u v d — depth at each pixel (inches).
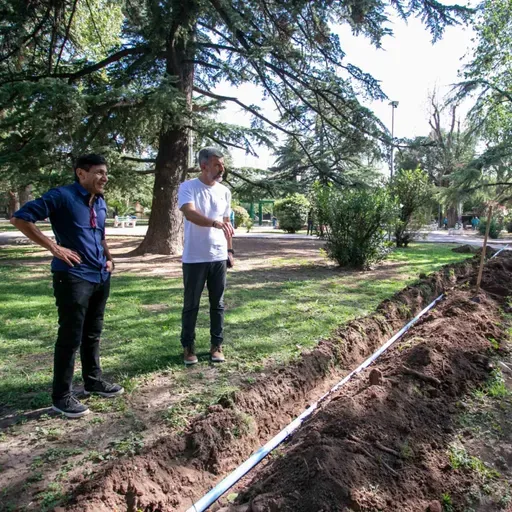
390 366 146.3
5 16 490.0
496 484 94.8
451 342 163.2
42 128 407.2
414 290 254.5
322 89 568.7
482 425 117.3
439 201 940.0
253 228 1354.6
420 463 97.8
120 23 760.3
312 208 420.8
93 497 82.7
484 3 823.1
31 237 112.8
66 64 584.1
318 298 265.1
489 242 780.6
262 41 501.0
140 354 169.5
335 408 111.7
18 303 260.2
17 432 115.1
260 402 126.2
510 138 882.8
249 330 198.4
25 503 87.2
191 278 156.1
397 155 605.0
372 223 382.3
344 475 87.1
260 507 79.5
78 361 167.8
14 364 163.2
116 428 116.4
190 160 583.2
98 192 124.7
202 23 547.8
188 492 94.0
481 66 901.8
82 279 120.9
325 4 495.5
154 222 518.3
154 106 419.5
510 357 164.2
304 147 634.8
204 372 152.5
